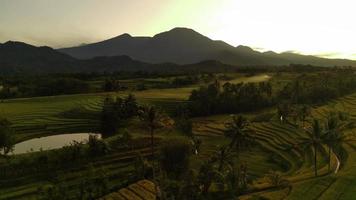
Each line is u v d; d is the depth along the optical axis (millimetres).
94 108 184375
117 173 102312
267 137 142750
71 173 100938
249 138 129625
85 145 114812
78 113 175500
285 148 128250
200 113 194125
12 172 97250
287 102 198000
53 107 188500
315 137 95688
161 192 80000
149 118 115688
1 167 97750
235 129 118500
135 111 170750
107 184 91250
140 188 89438
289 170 106438
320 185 79375
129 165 109812
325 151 117562
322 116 167375
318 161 109688
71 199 85562
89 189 88250
